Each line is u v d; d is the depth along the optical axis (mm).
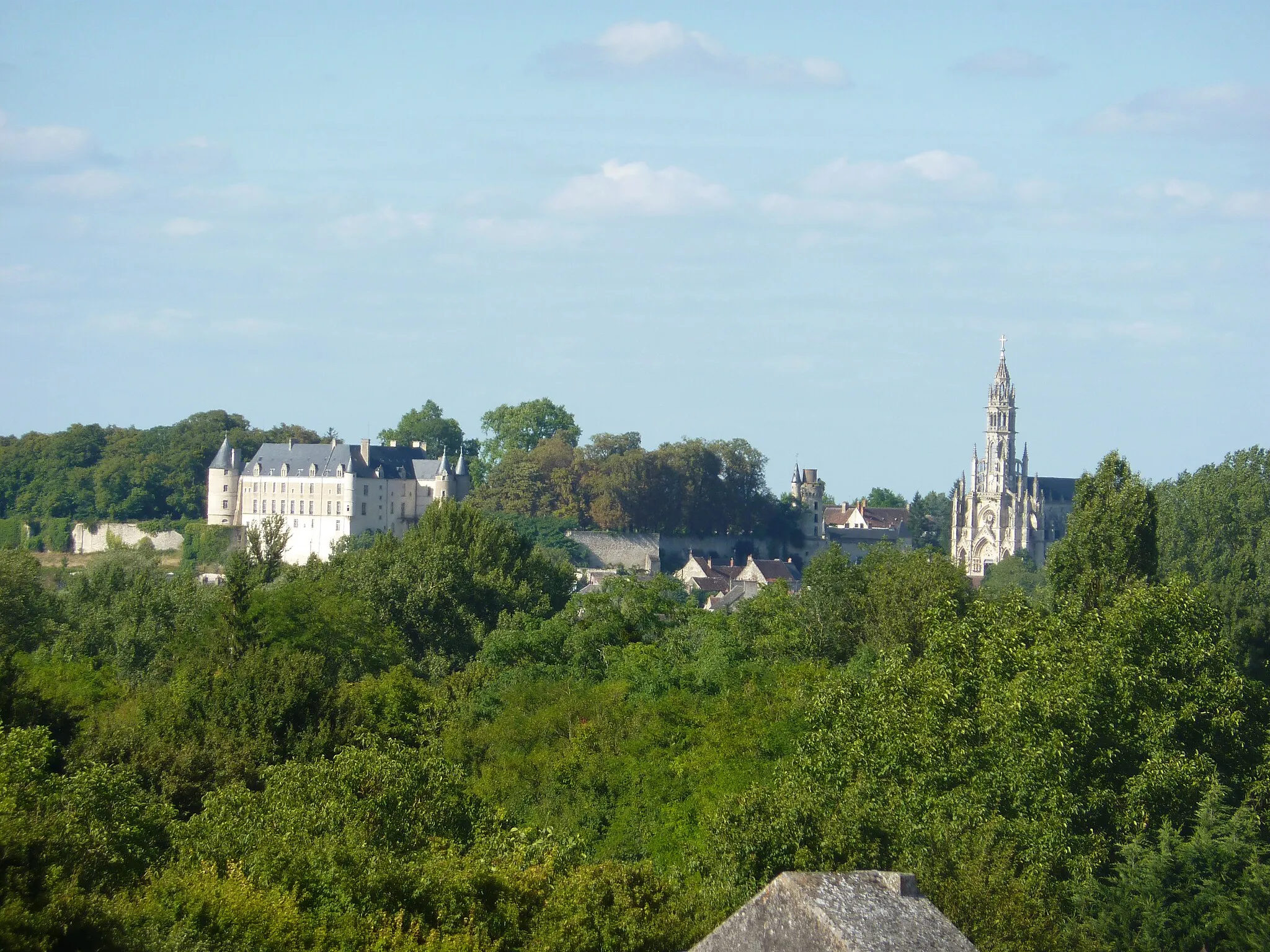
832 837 59812
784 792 63344
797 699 92438
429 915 54688
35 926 45188
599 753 94562
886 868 58875
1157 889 62000
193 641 114812
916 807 67812
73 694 98562
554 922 54312
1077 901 61812
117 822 61438
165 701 92000
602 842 84562
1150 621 81625
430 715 110500
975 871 56594
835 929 38344
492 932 54312
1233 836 64938
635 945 53312
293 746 87688
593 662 126438
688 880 64688
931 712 73750
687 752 90000
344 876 54969
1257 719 84250
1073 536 114062
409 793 66500
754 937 39688
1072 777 69938
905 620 118875
